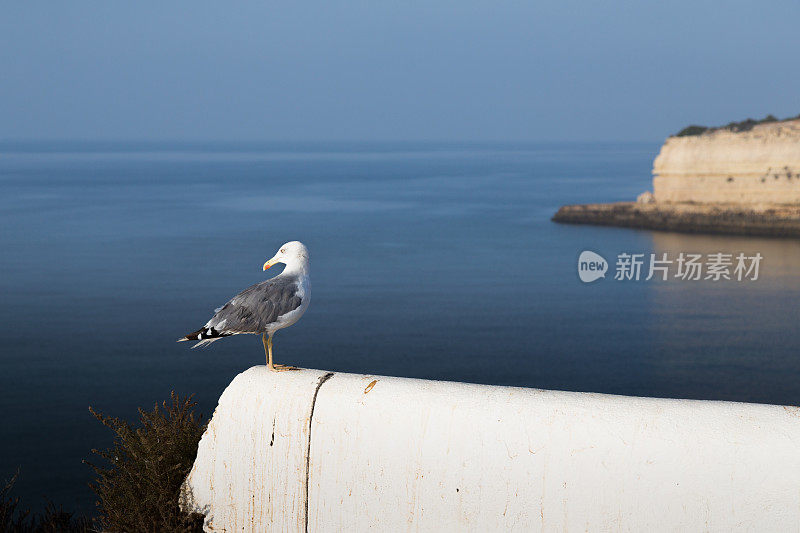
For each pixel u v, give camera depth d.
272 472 4.25
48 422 24.92
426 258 72.94
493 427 3.85
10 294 51.59
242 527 4.35
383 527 4.04
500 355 39.25
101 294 52.00
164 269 63.38
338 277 62.16
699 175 81.62
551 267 68.50
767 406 3.70
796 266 64.44
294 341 40.00
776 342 42.59
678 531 3.57
